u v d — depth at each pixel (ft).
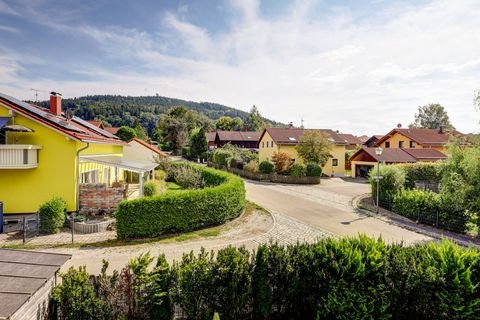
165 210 44.62
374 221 56.90
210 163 173.27
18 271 18.20
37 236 44.47
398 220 58.13
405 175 77.71
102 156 72.74
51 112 70.85
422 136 148.36
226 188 53.36
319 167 112.88
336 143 145.48
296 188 99.71
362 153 128.47
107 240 42.65
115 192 55.67
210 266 22.81
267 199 77.92
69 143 53.83
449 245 23.52
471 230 45.32
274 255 24.18
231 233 46.96
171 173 113.39
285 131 151.94
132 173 96.27
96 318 20.15
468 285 20.53
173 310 22.38
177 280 22.30
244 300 22.65
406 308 22.62
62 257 20.71
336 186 105.70
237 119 372.38
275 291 23.89
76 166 54.39
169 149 257.55
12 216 51.93
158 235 44.42
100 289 21.31
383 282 22.41
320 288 23.61
